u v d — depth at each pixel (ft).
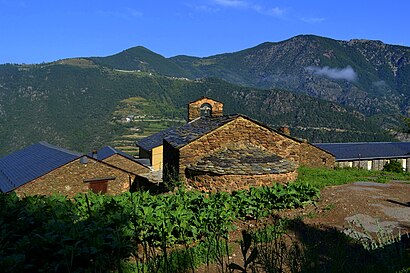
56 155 79.92
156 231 28.86
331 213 37.86
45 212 28.27
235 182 46.98
